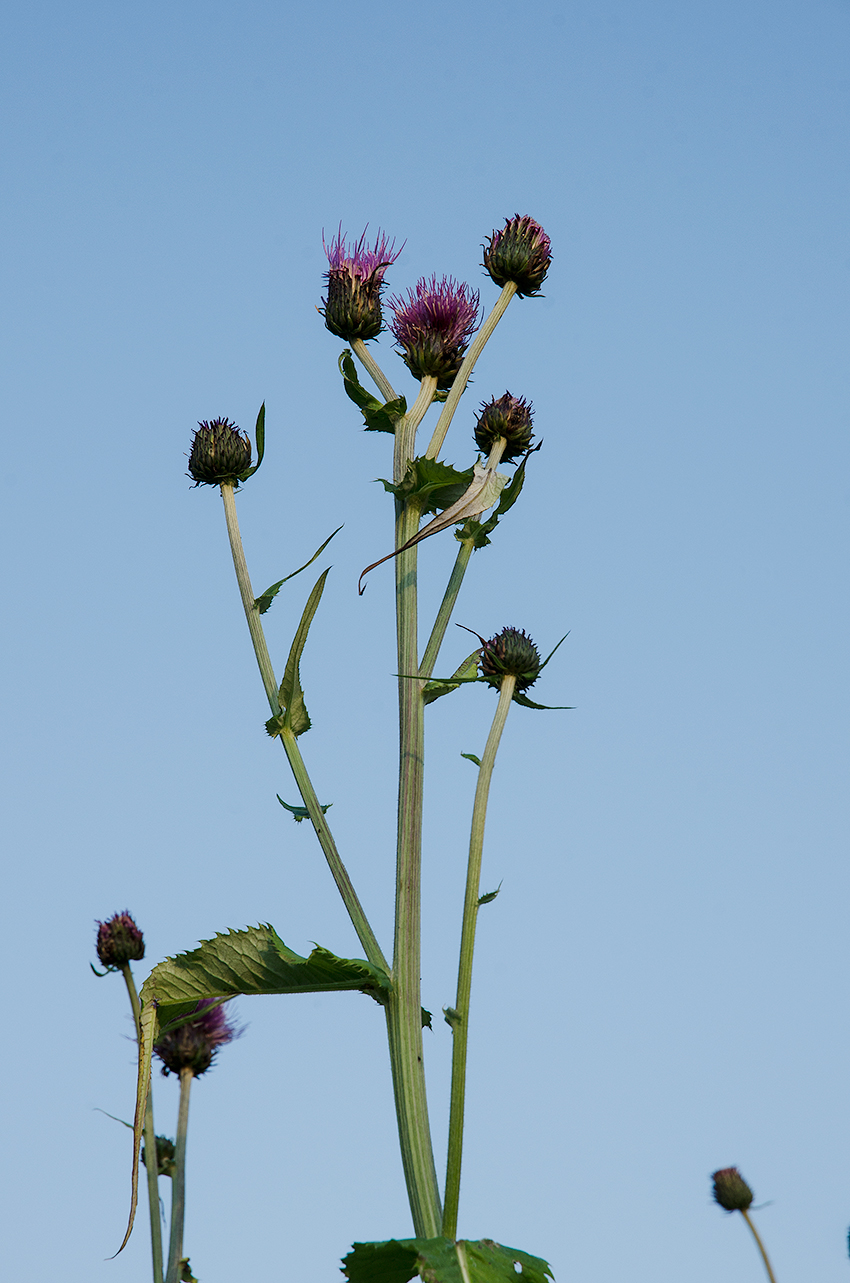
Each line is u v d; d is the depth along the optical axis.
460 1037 5.76
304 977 6.01
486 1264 5.13
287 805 6.68
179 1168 7.50
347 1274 5.30
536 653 6.56
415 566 6.86
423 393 7.23
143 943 7.48
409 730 6.46
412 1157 5.75
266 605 6.91
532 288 7.48
